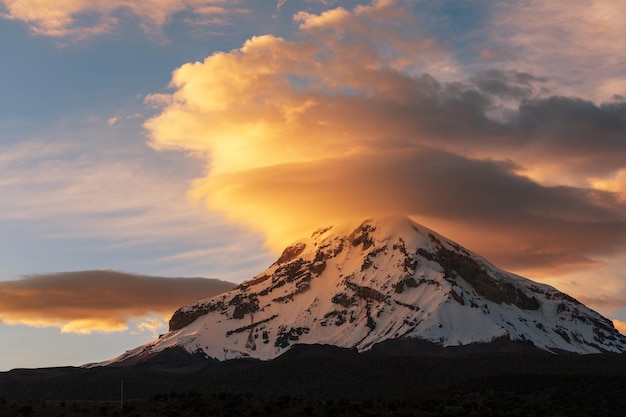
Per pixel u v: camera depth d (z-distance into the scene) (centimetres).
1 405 19138
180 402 19938
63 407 19138
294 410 19988
